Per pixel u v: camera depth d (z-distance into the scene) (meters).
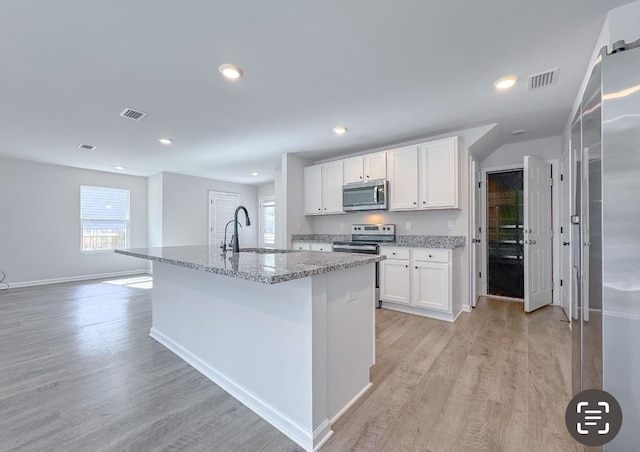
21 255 5.29
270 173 6.52
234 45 1.95
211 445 1.51
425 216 4.11
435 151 3.65
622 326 1.27
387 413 1.75
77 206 5.90
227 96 2.69
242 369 1.91
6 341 2.84
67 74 2.29
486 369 2.24
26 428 1.63
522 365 2.29
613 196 1.28
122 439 1.55
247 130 3.64
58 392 1.98
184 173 6.54
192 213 6.84
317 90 2.58
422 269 3.53
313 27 1.77
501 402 1.84
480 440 1.53
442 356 2.47
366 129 3.61
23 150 4.55
